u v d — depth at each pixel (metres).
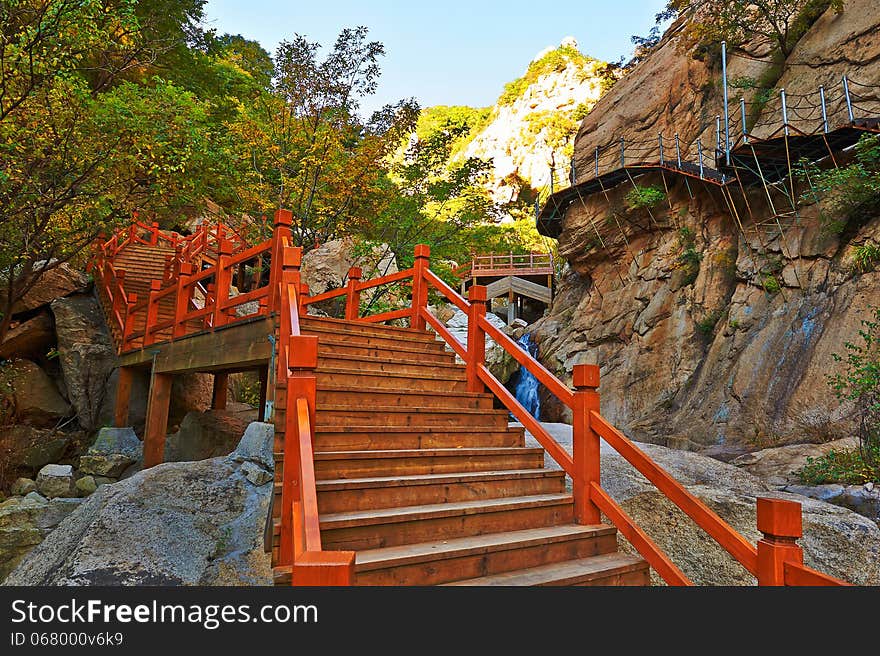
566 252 17.17
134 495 4.70
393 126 13.30
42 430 10.61
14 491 8.70
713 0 15.48
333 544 2.85
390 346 5.51
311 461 2.58
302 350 3.01
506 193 50.00
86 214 9.62
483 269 26.70
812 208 10.38
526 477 3.93
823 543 4.35
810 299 9.45
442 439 4.22
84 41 8.04
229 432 8.88
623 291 15.05
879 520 5.02
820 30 12.92
